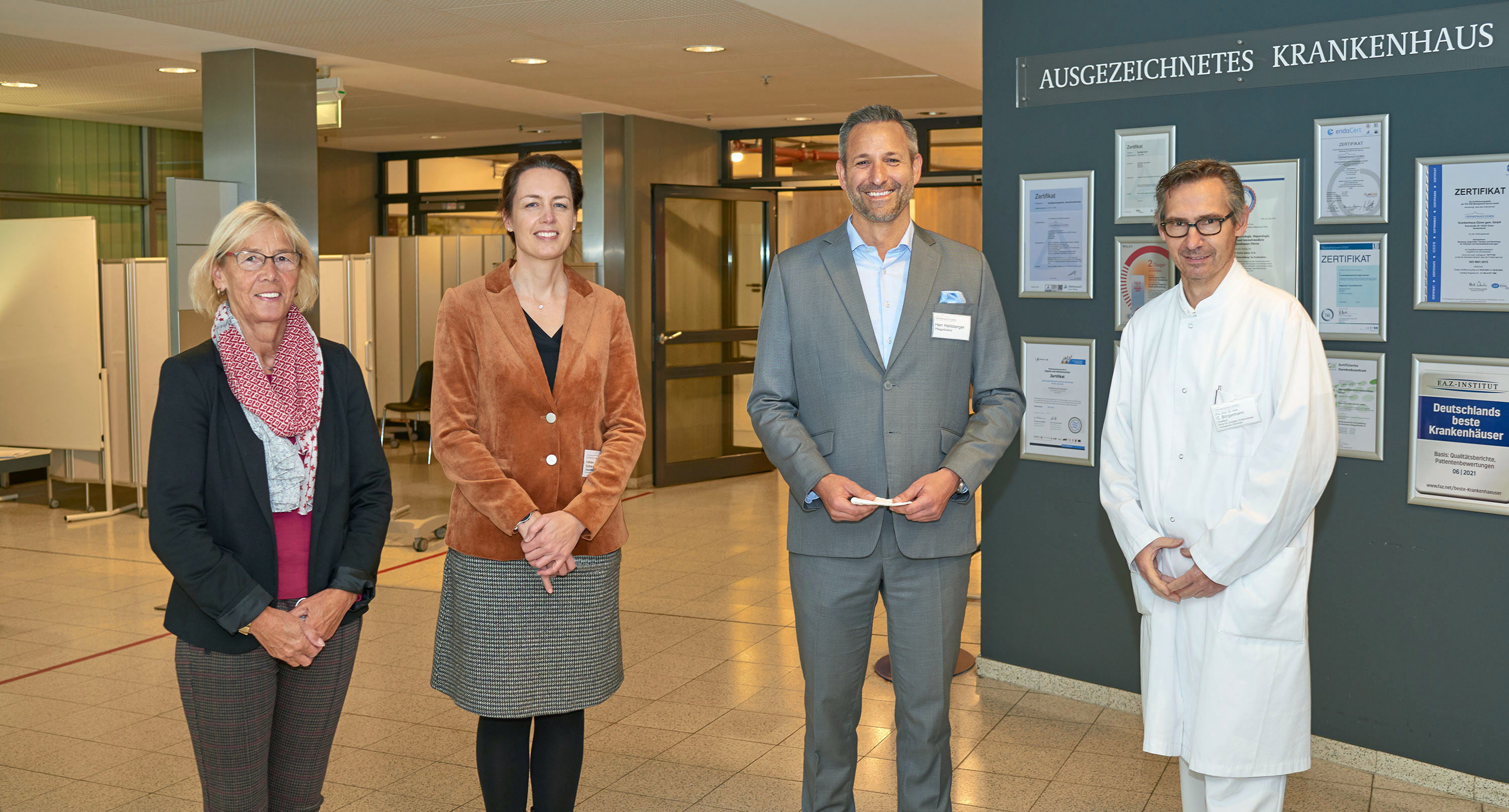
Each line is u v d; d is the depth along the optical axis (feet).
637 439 9.53
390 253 36.24
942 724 9.04
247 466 7.52
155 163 33.42
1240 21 11.93
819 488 8.59
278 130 20.74
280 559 7.70
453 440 8.84
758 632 16.98
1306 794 11.14
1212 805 8.80
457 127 32.45
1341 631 11.75
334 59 21.39
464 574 9.02
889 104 27.22
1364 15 11.14
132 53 20.88
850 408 8.84
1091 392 13.41
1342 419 11.59
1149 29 12.56
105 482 25.88
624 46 20.08
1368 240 11.27
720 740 12.66
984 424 8.88
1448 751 11.15
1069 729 12.91
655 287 30.19
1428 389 11.02
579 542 9.07
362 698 14.11
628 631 17.07
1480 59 10.52
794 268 9.14
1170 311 9.30
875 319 8.99
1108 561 13.47
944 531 8.80
